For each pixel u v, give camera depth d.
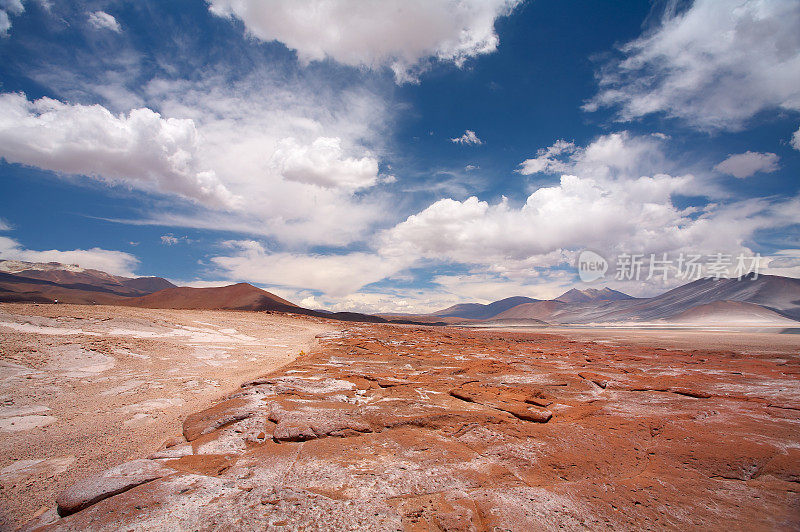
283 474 5.02
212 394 10.71
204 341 22.30
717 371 16.73
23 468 5.61
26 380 10.62
